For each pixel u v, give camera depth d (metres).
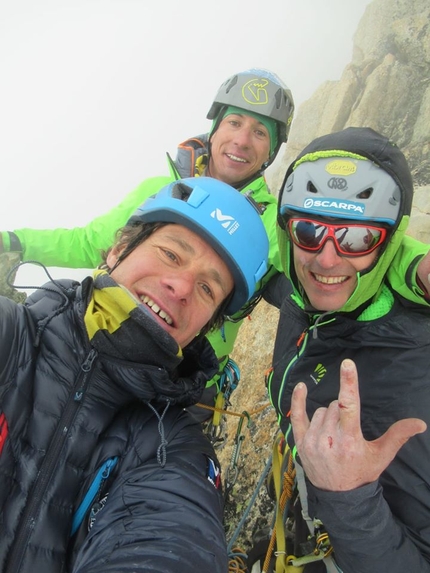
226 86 1.24
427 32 4.31
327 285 0.65
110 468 0.56
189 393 0.62
